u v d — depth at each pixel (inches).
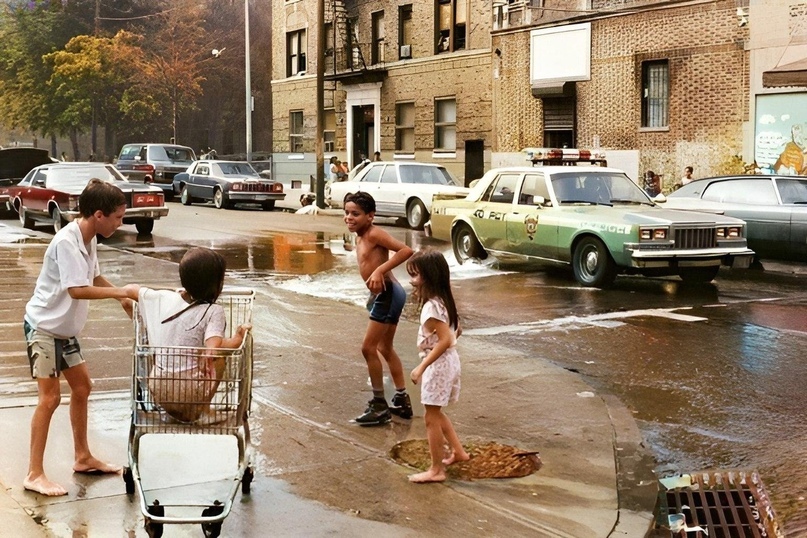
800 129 855.7
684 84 951.6
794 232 595.2
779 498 222.2
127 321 412.2
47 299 202.7
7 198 1023.6
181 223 991.6
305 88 1633.9
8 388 296.8
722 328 419.8
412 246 775.7
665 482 232.7
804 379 331.0
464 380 321.1
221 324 193.0
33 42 2532.0
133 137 2628.0
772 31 866.1
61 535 183.9
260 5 2578.7
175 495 205.8
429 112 1328.7
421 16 1334.9
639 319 442.0
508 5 1162.6
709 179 652.7
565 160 693.9
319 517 197.9
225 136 2664.9
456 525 195.6
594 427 268.1
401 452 242.8
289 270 622.8
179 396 186.7
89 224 205.2
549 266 638.5
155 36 2397.9
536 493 215.5
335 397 296.5
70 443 239.6
